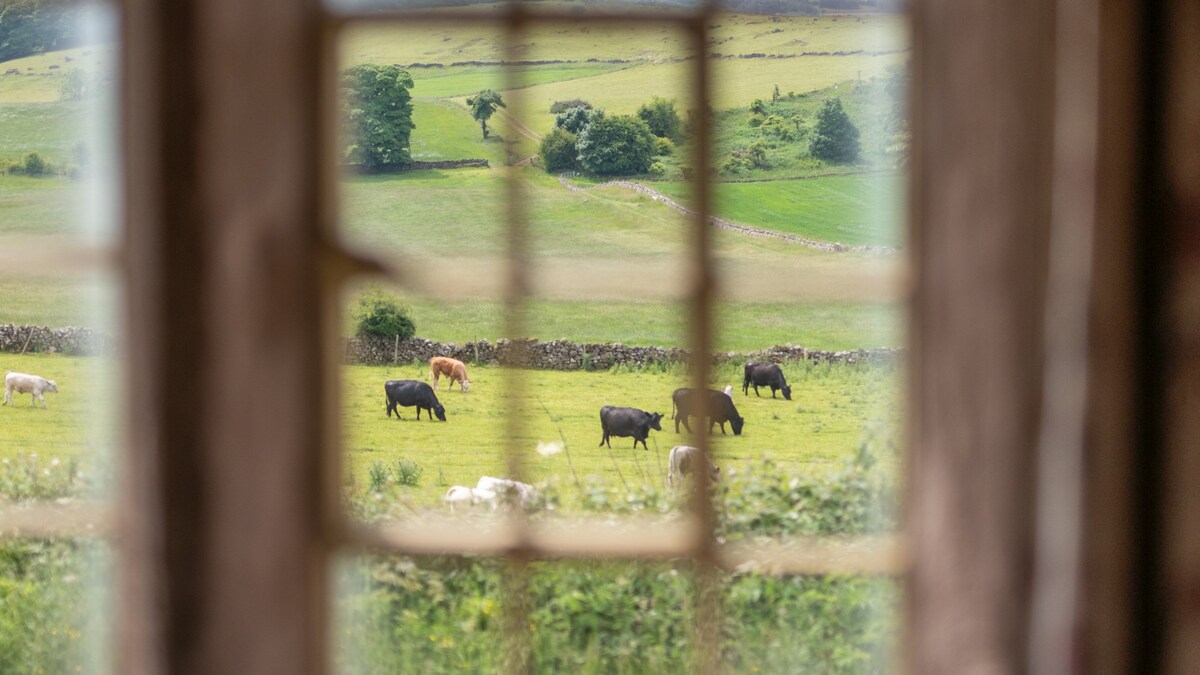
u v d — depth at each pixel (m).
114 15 3.01
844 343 62.81
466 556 3.37
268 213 2.88
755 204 77.50
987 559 2.87
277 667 2.98
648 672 8.38
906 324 2.96
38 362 57.34
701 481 3.31
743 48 78.12
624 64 84.31
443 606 5.09
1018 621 2.87
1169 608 2.63
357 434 65.12
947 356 2.86
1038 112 2.76
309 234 2.91
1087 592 2.65
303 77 2.88
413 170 84.19
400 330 70.44
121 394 3.07
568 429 63.09
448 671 9.07
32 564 3.90
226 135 2.85
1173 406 2.58
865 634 4.09
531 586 4.11
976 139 2.78
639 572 3.81
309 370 2.94
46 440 52.56
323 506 3.04
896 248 3.02
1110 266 2.57
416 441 65.06
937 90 2.81
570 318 71.25
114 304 3.12
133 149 2.87
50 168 63.78
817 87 78.06
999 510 2.85
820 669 5.57
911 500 2.99
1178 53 2.53
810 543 3.34
